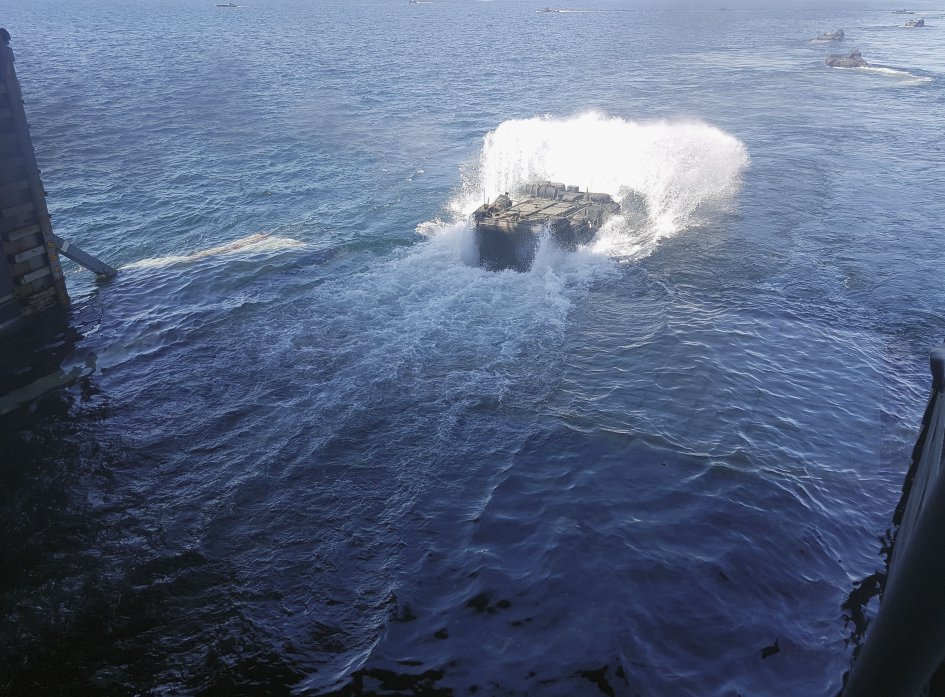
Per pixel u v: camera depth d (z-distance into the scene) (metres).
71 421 17.75
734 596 12.32
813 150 43.34
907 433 16.66
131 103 61.66
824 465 15.56
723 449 16.03
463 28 165.25
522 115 56.59
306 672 11.09
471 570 12.95
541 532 13.79
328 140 48.22
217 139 48.75
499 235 24.80
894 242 28.47
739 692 10.64
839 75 78.06
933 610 3.92
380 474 15.53
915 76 76.56
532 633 11.66
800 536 13.60
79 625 11.98
